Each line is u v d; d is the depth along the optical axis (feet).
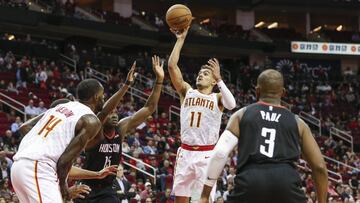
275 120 25.34
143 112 36.96
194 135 40.63
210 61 37.96
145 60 163.02
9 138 92.02
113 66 157.69
